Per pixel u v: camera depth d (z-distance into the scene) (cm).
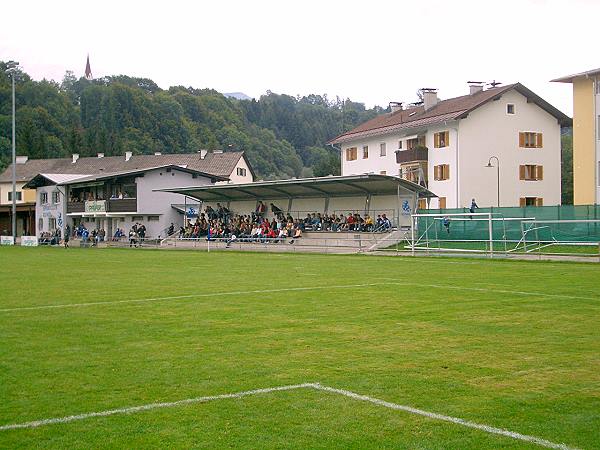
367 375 909
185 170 6950
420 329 1262
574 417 722
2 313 1525
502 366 954
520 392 820
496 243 4109
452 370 934
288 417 729
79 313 1521
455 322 1340
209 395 817
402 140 6694
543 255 3403
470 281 2178
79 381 889
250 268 2944
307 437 665
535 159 6316
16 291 2000
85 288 2080
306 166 15625
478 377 893
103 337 1211
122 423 714
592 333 1205
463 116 5925
